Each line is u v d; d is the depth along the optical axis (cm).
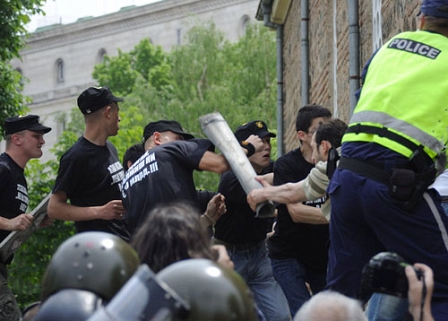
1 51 2725
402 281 507
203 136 4794
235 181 870
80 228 917
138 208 738
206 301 392
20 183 1022
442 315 574
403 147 579
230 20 8044
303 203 880
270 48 5003
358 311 470
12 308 1004
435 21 602
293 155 898
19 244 986
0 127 2739
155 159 736
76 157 894
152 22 8456
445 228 580
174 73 5162
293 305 919
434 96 583
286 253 920
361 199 584
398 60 598
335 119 791
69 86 8869
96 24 8750
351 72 1293
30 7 2736
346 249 597
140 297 384
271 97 4728
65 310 427
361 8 1293
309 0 1834
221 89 4791
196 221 482
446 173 696
